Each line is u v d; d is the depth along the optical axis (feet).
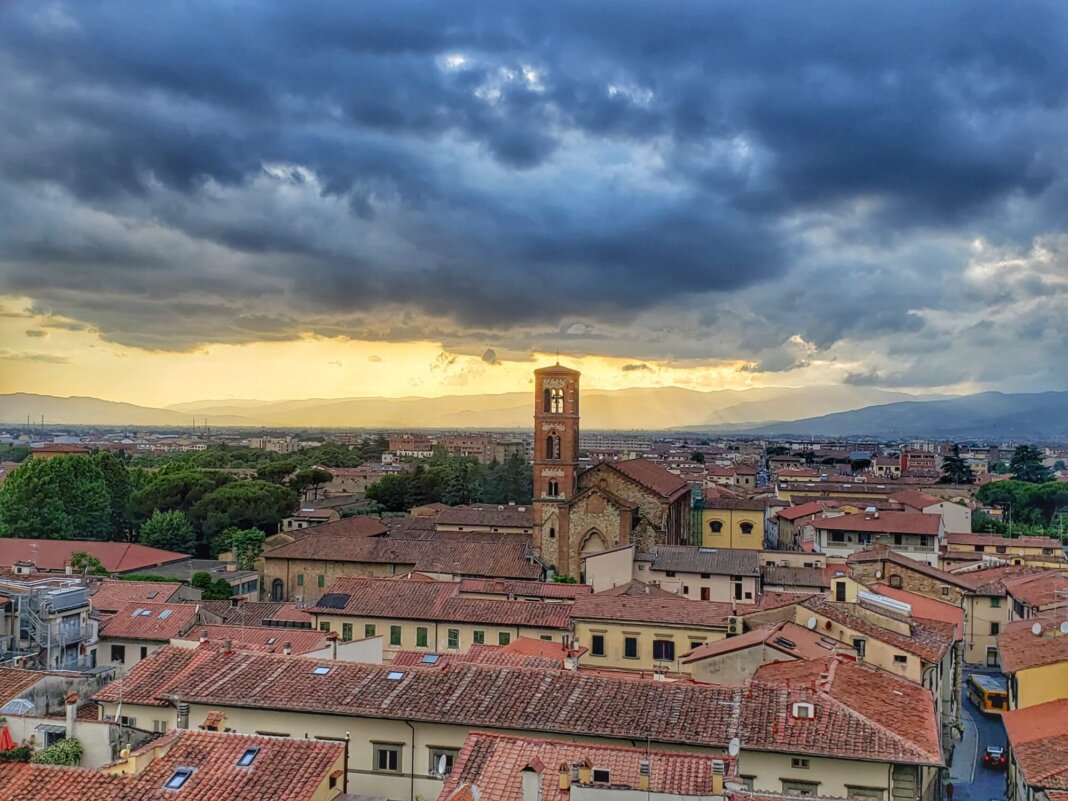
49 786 135.23
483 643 312.50
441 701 175.63
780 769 155.63
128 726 176.86
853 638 224.74
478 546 481.87
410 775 172.24
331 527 588.91
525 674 184.34
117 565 484.33
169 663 205.36
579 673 186.80
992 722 333.42
